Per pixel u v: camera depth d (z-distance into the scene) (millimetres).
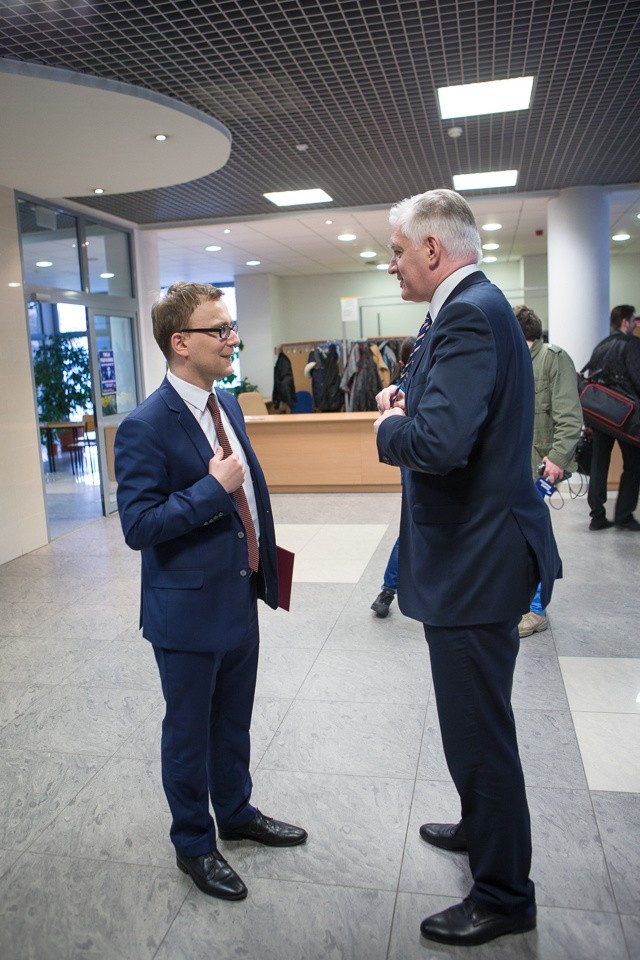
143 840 2080
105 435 6996
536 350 3652
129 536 1644
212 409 1802
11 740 2674
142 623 1854
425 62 3727
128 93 3510
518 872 1657
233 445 1850
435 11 3162
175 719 1798
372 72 3824
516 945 1646
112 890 1878
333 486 7281
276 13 3102
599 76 4043
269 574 1889
